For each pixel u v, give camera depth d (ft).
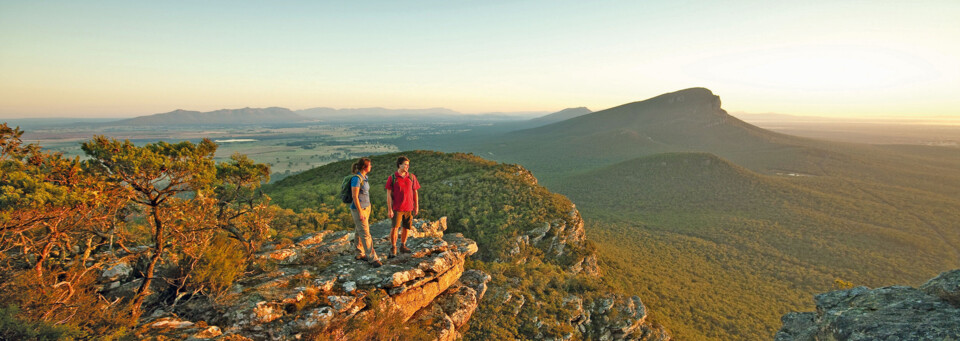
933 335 20.74
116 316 19.56
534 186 244.63
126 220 26.96
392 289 28.14
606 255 281.74
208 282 23.65
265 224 34.27
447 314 31.76
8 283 18.67
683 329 187.93
